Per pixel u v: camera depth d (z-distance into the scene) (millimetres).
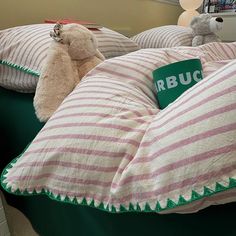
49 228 729
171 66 608
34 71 810
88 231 581
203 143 363
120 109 513
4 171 569
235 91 382
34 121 832
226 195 362
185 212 392
